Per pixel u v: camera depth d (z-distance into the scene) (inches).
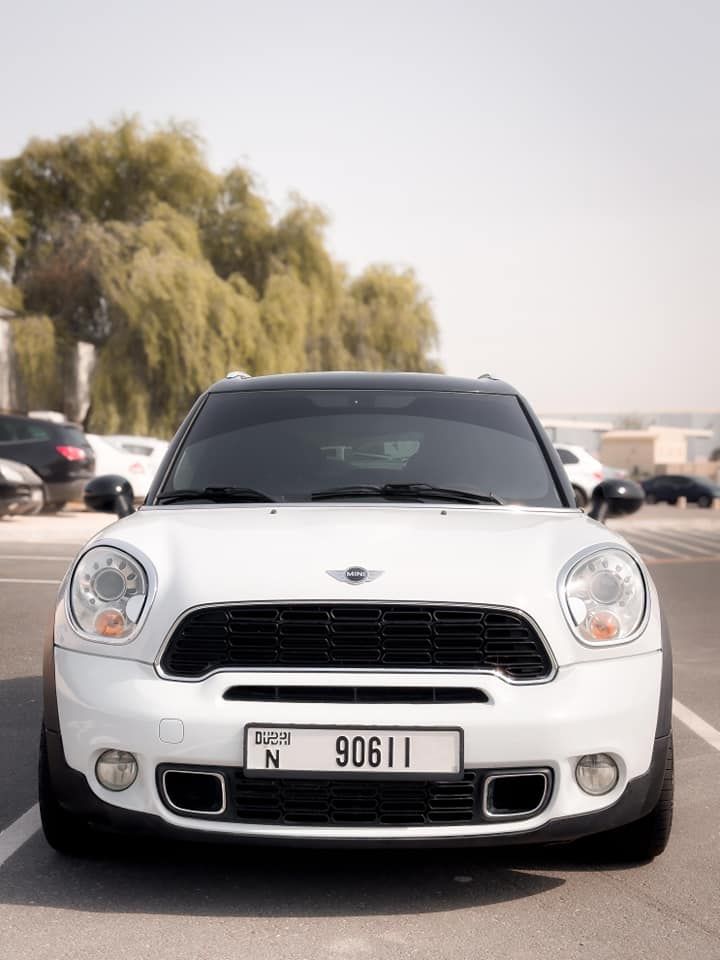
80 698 129.7
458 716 125.3
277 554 135.9
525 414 186.7
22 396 1279.5
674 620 385.4
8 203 1330.0
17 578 466.9
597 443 2913.4
